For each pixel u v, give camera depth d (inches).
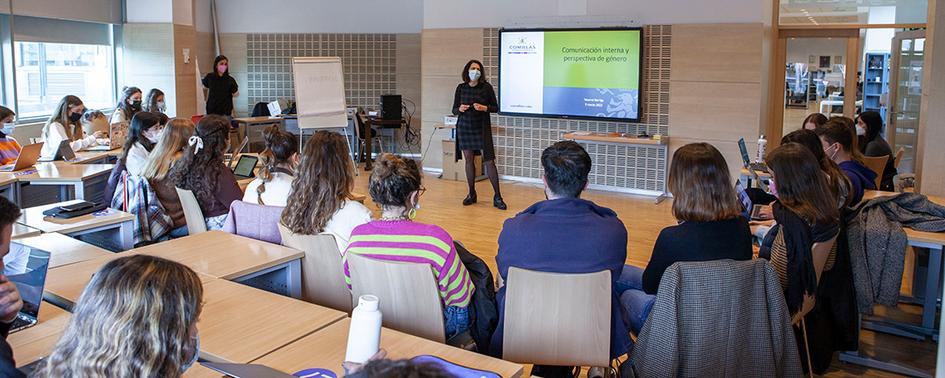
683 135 327.6
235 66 461.4
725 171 105.6
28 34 320.5
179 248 118.6
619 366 111.1
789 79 351.3
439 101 388.8
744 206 154.2
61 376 51.8
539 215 101.0
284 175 145.3
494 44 366.9
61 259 111.1
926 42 209.5
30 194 212.4
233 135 377.7
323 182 117.3
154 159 157.8
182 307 53.2
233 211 132.2
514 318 97.1
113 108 383.2
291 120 400.8
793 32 346.3
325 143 118.5
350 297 113.9
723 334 98.5
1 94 304.3
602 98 338.3
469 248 232.1
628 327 109.0
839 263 133.3
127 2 373.1
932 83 183.3
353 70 451.5
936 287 152.3
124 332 50.9
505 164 377.4
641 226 269.7
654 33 327.0
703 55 317.1
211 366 63.6
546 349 97.7
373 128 425.4
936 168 185.5
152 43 372.5
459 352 78.4
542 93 353.7
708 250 103.6
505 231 103.3
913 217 144.6
